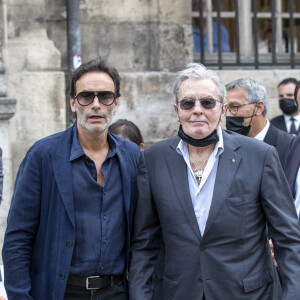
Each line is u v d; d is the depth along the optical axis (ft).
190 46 21.49
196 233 10.02
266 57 24.16
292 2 23.00
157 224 10.84
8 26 19.22
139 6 20.97
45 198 10.28
